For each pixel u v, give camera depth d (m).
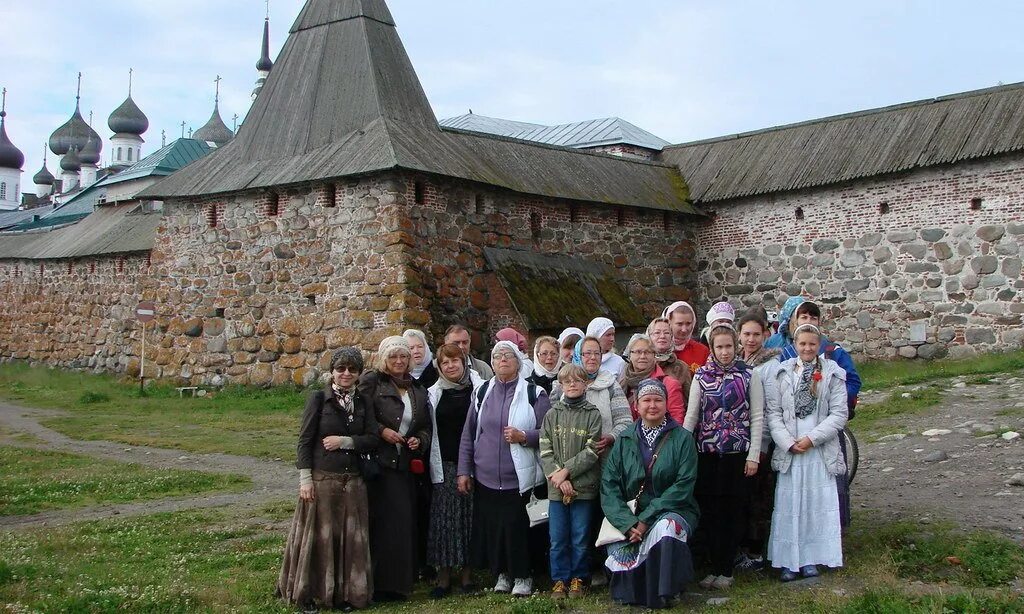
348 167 21.08
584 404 7.97
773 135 26.73
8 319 36.59
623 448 7.73
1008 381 16.91
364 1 24.69
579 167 25.25
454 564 8.31
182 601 7.70
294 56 25.02
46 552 9.27
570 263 23.84
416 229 20.91
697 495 8.01
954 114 23.25
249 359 22.88
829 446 7.95
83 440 17.72
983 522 8.62
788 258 25.05
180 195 23.72
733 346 8.02
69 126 75.69
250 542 9.76
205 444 16.77
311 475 7.93
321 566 7.83
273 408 20.66
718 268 26.27
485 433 8.23
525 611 7.47
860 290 23.83
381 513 8.12
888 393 17.22
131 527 10.52
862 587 7.43
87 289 32.81
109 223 34.69
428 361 9.21
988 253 21.98
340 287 21.42
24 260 35.84
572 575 7.94
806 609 7.07
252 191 22.88
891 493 10.09
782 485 7.95
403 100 23.58
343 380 8.00
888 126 24.22
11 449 16.55
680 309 9.12
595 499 7.98
